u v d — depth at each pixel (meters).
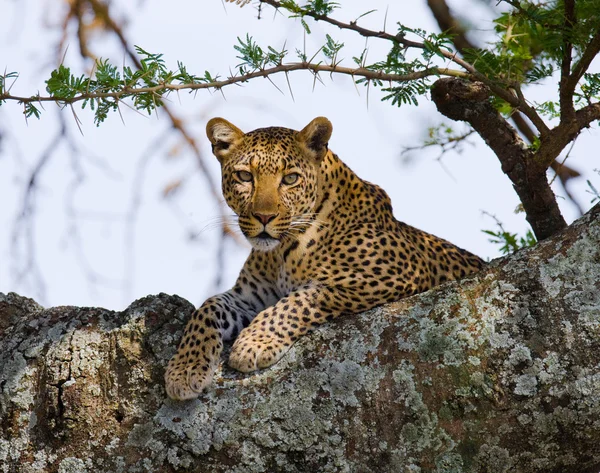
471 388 7.79
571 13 9.30
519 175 10.50
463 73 9.45
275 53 9.11
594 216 8.12
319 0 9.35
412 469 7.85
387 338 8.15
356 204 11.20
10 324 9.20
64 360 8.50
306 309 9.92
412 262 10.92
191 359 8.54
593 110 9.71
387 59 9.32
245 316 10.81
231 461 8.00
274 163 10.85
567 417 7.63
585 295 7.82
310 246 10.84
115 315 8.88
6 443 8.41
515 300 7.96
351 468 7.90
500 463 7.79
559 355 7.68
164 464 8.07
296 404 8.03
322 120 11.05
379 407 7.95
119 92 8.77
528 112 9.87
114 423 8.25
